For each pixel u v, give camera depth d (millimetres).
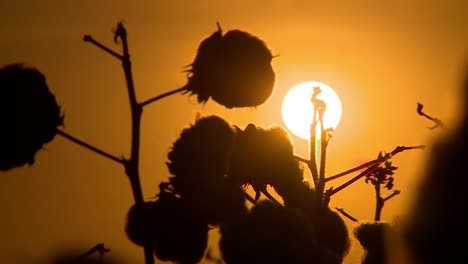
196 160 2486
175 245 2467
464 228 2268
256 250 2445
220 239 2463
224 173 2496
